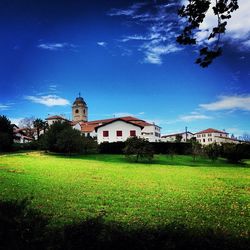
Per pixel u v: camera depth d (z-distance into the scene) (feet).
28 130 498.28
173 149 257.34
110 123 321.52
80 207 58.70
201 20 31.24
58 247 18.95
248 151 265.54
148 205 62.64
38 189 77.82
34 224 20.25
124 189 83.05
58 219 48.85
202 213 57.06
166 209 59.67
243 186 100.68
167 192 80.48
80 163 171.12
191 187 93.09
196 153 225.76
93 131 423.23
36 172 117.08
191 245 19.86
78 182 94.02
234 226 48.06
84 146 234.99
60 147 229.04
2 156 195.62
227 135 562.25
